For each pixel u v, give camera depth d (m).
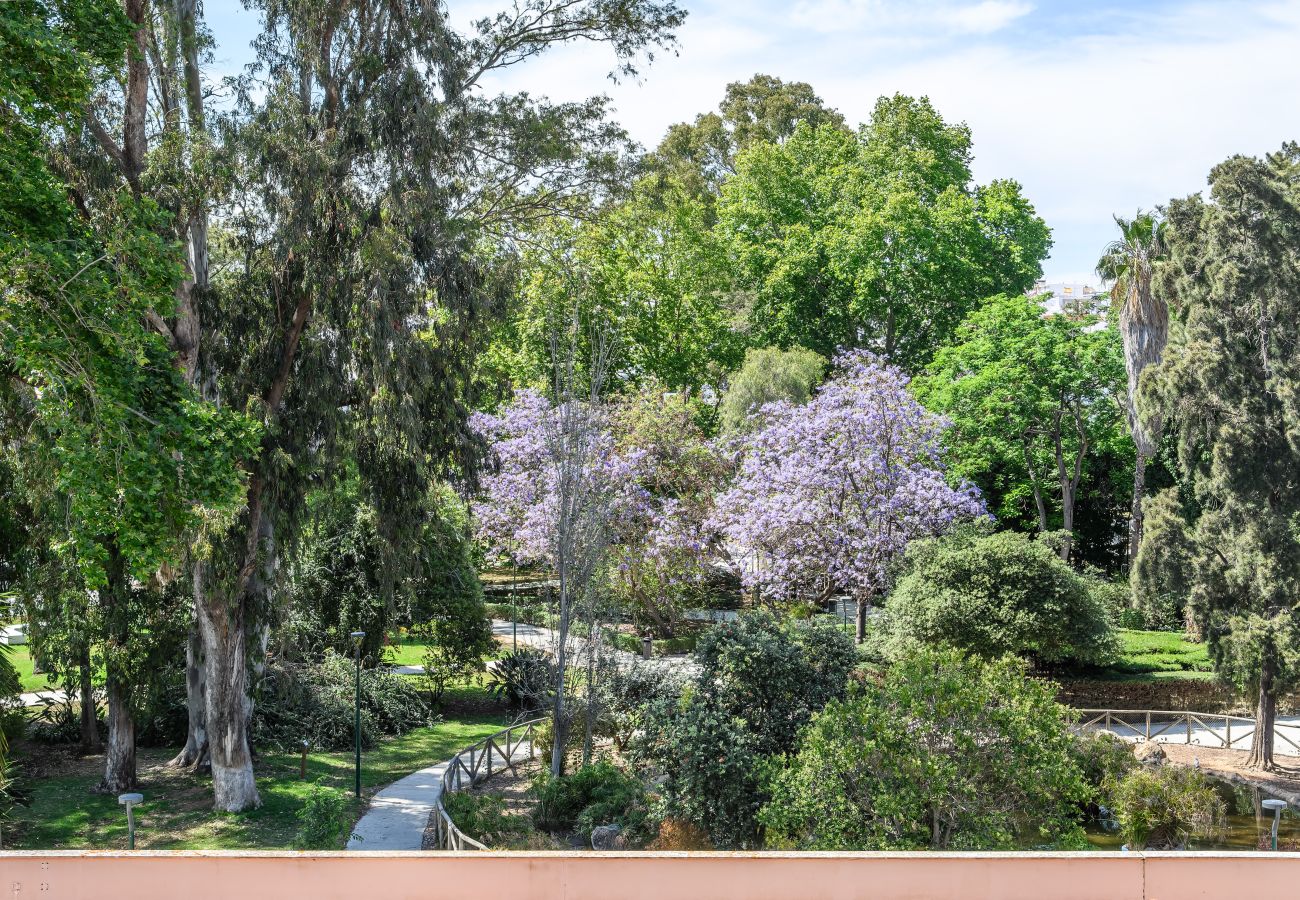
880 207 51.53
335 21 20.77
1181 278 26.25
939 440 37.66
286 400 21.42
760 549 35.59
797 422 35.47
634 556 37.12
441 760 28.14
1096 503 46.56
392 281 20.41
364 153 20.42
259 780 24.89
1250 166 24.59
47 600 21.61
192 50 19.30
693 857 2.98
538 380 43.59
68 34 14.10
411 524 23.27
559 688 23.73
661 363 50.69
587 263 31.45
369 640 32.56
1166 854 3.02
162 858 2.96
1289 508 24.69
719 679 19.34
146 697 22.86
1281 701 31.17
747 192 54.62
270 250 20.58
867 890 2.98
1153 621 37.47
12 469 20.78
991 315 44.41
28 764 25.19
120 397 13.30
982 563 28.84
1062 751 15.80
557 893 2.96
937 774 14.50
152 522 13.55
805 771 15.33
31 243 12.73
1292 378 24.52
